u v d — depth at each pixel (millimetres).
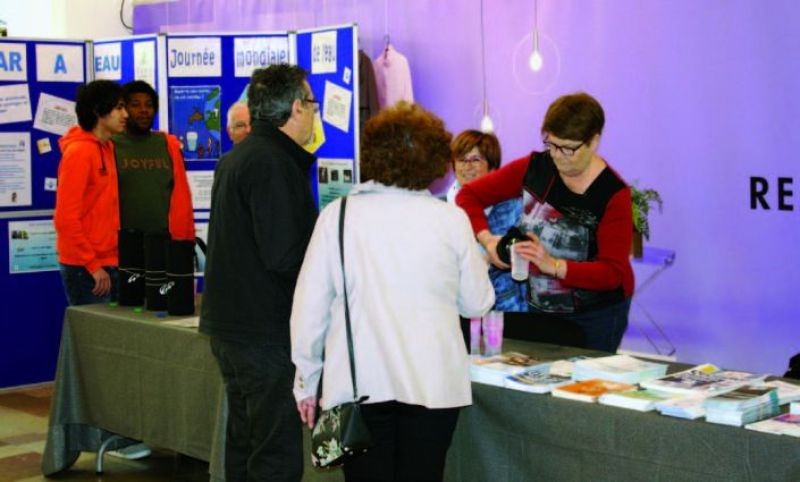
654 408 2215
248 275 2709
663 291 4309
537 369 2604
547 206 3109
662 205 4285
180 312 3691
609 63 4414
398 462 2229
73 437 4062
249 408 2816
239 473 2969
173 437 3512
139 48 5531
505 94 4824
